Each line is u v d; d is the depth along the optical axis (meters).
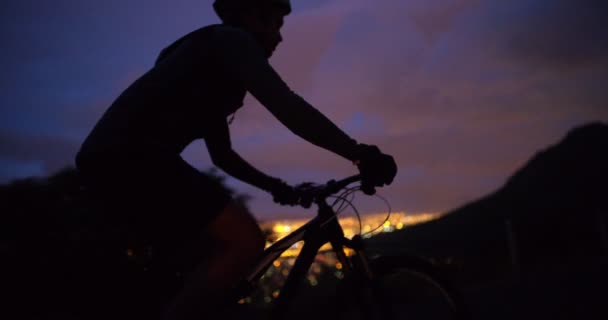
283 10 2.23
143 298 2.33
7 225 3.96
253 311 5.03
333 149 2.02
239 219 2.03
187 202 1.95
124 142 1.91
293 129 1.97
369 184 2.11
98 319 3.74
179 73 1.97
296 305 3.96
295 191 2.49
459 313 2.43
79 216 4.02
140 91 1.97
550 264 9.28
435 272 2.49
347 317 2.46
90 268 3.83
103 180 1.96
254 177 2.52
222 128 2.39
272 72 1.96
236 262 1.98
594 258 9.27
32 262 3.86
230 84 2.05
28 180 4.15
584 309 4.66
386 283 2.59
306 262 2.34
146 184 1.92
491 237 9.55
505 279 8.00
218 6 2.24
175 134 1.99
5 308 3.82
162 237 2.06
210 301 1.96
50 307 3.85
